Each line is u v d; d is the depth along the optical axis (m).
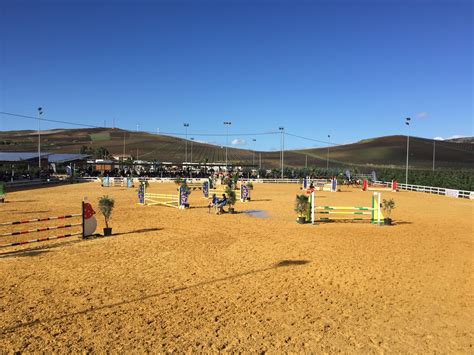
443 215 25.08
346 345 6.65
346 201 33.59
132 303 8.49
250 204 30.83
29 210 24.38
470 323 7.67
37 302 8.48
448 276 10.93
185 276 10.62
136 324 7.37
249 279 10.43
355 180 61.44
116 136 199.88
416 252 13.94
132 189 46.25
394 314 8.09
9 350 6.29
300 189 50.41
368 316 7.95
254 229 18.67
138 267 11.48
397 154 129.38
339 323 7.57
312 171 79.19
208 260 12.45
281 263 12.18
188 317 7.74
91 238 15.87
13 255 12.81
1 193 29.53
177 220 21.34
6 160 60.75
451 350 6.53
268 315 7.91
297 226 19.84
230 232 17.72
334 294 9.30
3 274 10.58
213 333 7.02
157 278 10.41
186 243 15.07
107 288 9.51
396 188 50.12
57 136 195.50
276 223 20.78
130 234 16.89
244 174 79.12
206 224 20.02
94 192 40.78
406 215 25.03
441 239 16.52
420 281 10.44
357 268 11.67
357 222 21.64
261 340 6.77
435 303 8.77
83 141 177.50
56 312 7.93
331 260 12.63
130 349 6.38
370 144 157.62
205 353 6.29
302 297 9.05
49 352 6.25
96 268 11.30
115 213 24.22
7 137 185.62
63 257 12.59
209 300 8.75
